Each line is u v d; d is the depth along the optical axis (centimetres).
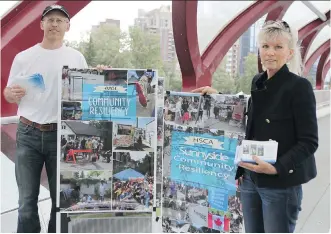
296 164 170
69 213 236
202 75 882
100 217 239
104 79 230
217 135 234
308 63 1423
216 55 918
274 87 181
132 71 230
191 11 724
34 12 468
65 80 229
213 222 238
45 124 242
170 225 253
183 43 775
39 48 244
